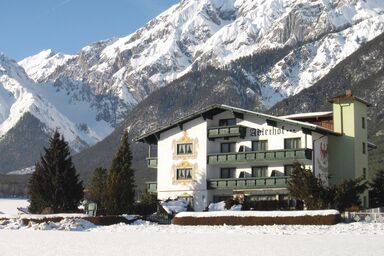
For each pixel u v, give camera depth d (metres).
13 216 76.06
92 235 54.72
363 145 90.31
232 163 88.06
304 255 36.41
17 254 39.69
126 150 82.62
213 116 90.75
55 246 44.34
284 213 64.44
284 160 84.50
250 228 60.62
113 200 80.12
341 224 61.84
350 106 88.06
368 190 88.19
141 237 51.28
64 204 80.31
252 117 88.00
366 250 38.00
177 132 91.88
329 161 88.06
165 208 81.19
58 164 81.12
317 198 70.19
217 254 37.94
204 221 67.25
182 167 90.62
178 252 39.44
